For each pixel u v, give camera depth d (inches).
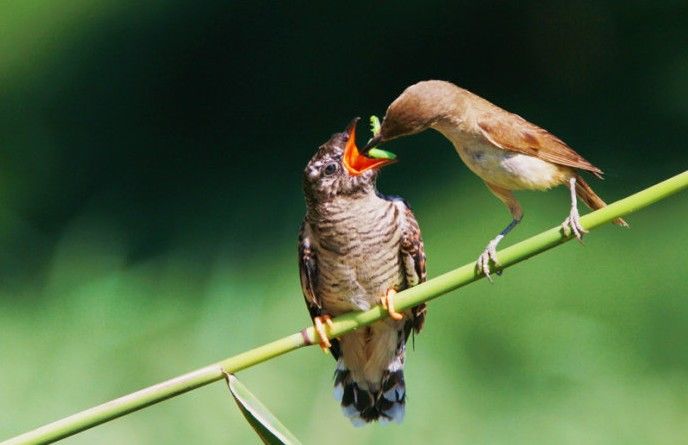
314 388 431.2
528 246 250.4
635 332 453.1
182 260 516.4
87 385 445.4
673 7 637.9
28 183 611.5
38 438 229.1
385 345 322.0
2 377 448.8
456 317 465.1
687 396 426.3
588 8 641.6
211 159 612.4
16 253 539.2
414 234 311.7
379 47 661.9
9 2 791.7
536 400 429.7
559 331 454.0
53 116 669.9
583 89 612.4
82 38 737.0
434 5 676.1
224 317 473.7
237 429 422.3
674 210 509.0
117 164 622.5
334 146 308.8
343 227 305.9
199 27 711.1
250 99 652.1
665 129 570.9
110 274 499.8
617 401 427.2
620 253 488.4
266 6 708.0
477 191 529.7
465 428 420.2
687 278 472.1
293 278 492.1
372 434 415.2
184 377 237.3
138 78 687.7
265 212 550.0
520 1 657.6
